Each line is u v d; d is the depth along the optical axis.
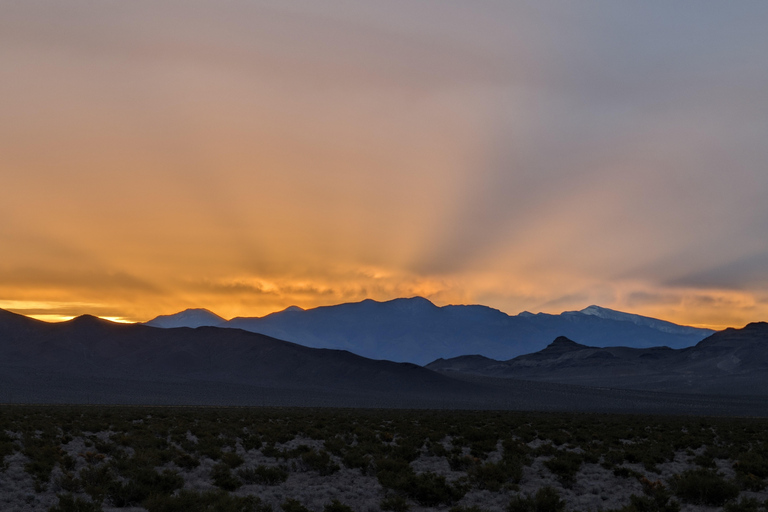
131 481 19.92
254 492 21.73
